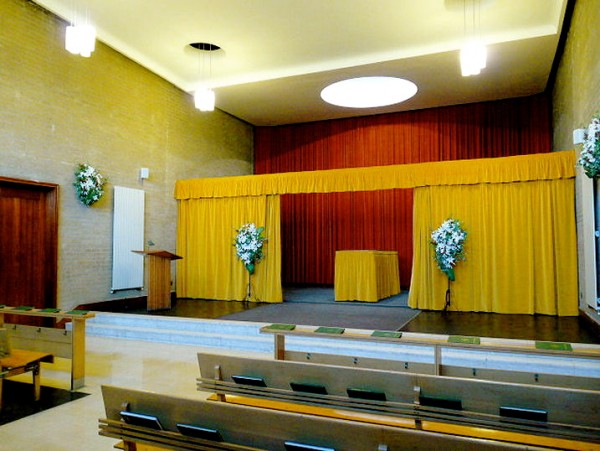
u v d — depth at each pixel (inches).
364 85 421.4
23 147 267.1
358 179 327.9
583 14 235.0
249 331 256.4
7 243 264.8
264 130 526.0
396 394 104.0
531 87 397.4
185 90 407.5
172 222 392.5
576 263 282.0
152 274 316.5
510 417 92.3
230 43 328.8
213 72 382.9
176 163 398.6
